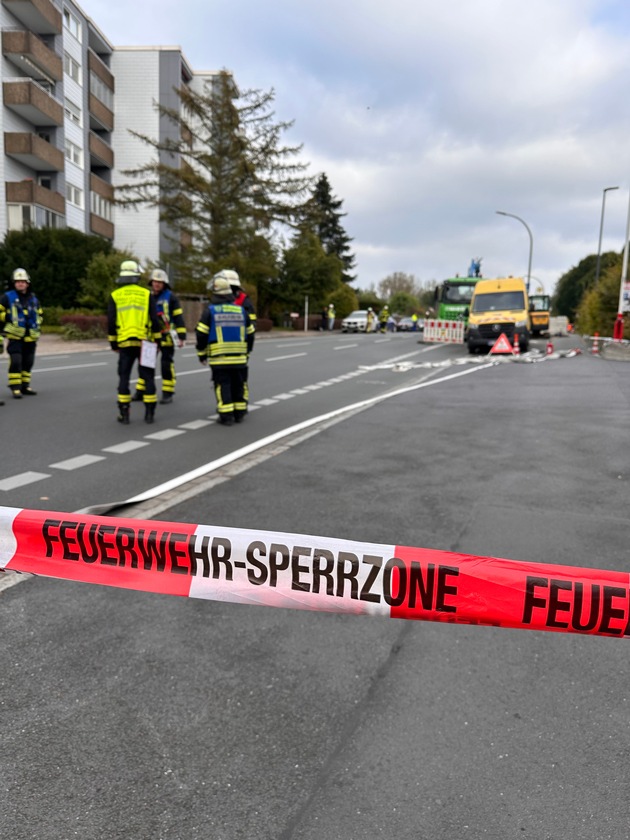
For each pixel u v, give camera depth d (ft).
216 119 124.26
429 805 7.37
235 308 29.45
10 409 32.14
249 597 7.71
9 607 11.80
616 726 8.79
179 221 132.05
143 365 29.35
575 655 10.54
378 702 9.28
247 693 9.43
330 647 10.70
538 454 24.12
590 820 7.15
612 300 94.89
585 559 14.23
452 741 8.46
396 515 17.03
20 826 7.01
